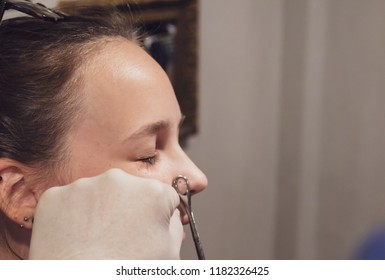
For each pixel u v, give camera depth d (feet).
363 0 4.64
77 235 1.50
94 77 1.61
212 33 4.07
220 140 4.34
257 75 4.66
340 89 4.90
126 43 1.70
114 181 1.53
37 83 1.64
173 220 1.64
